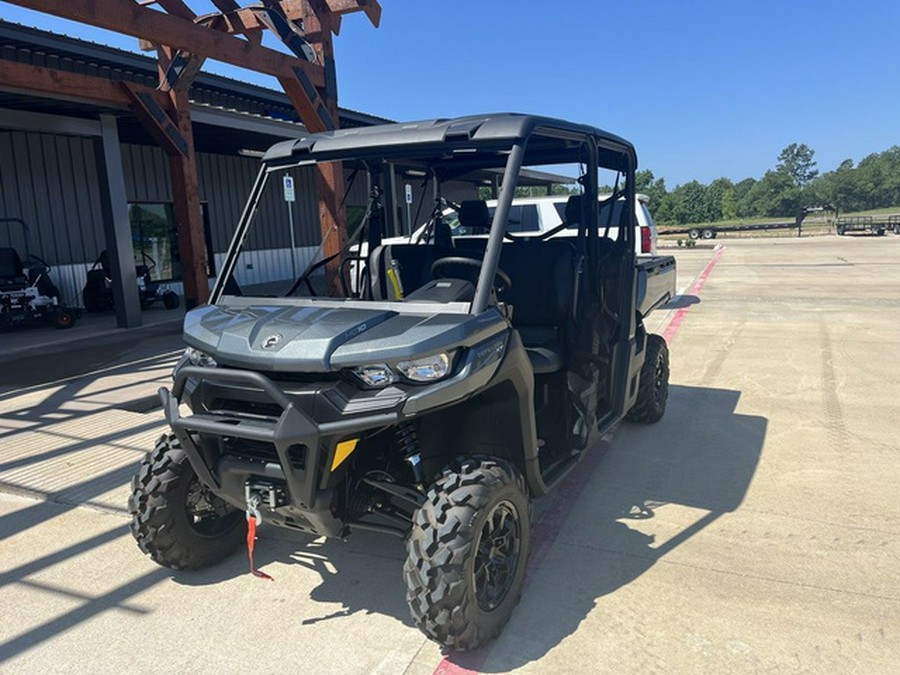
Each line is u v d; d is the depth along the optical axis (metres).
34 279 11.12
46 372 7.84
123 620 2.98
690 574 3.25
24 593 3.21
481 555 2.66
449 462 3.04
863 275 16.61
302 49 10.54
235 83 17.59
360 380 2.51
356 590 3.19
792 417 5.64
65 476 4.55
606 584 3.18
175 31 8.09
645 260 5.78
